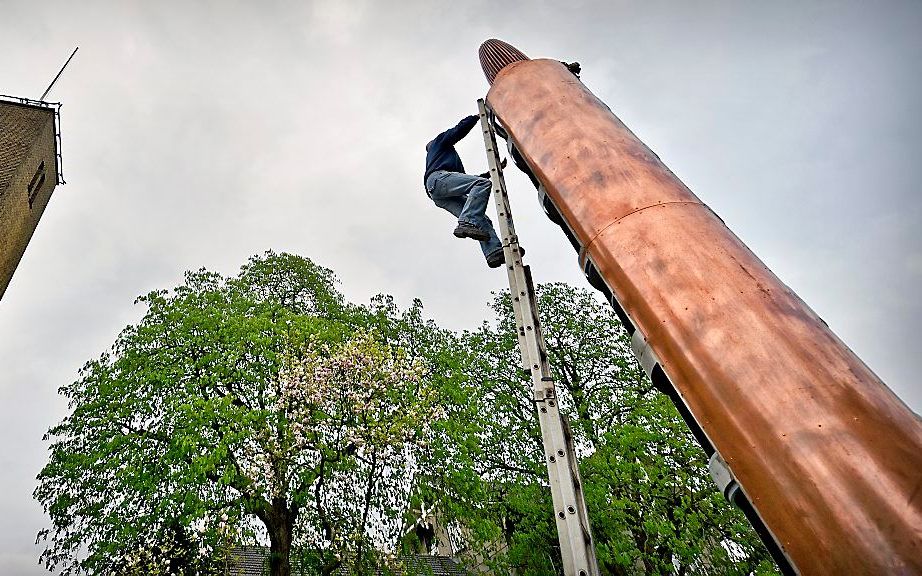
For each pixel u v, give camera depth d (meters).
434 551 18.64
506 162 3.99
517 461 14.16
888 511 1.42
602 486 11.84
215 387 13.48
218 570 12.33
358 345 13.65
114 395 13.17
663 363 2.11
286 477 12.32
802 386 1.71
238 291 17.34
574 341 15.88
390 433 12.65
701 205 2.51
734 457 1.78
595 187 2.70
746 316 1.94
